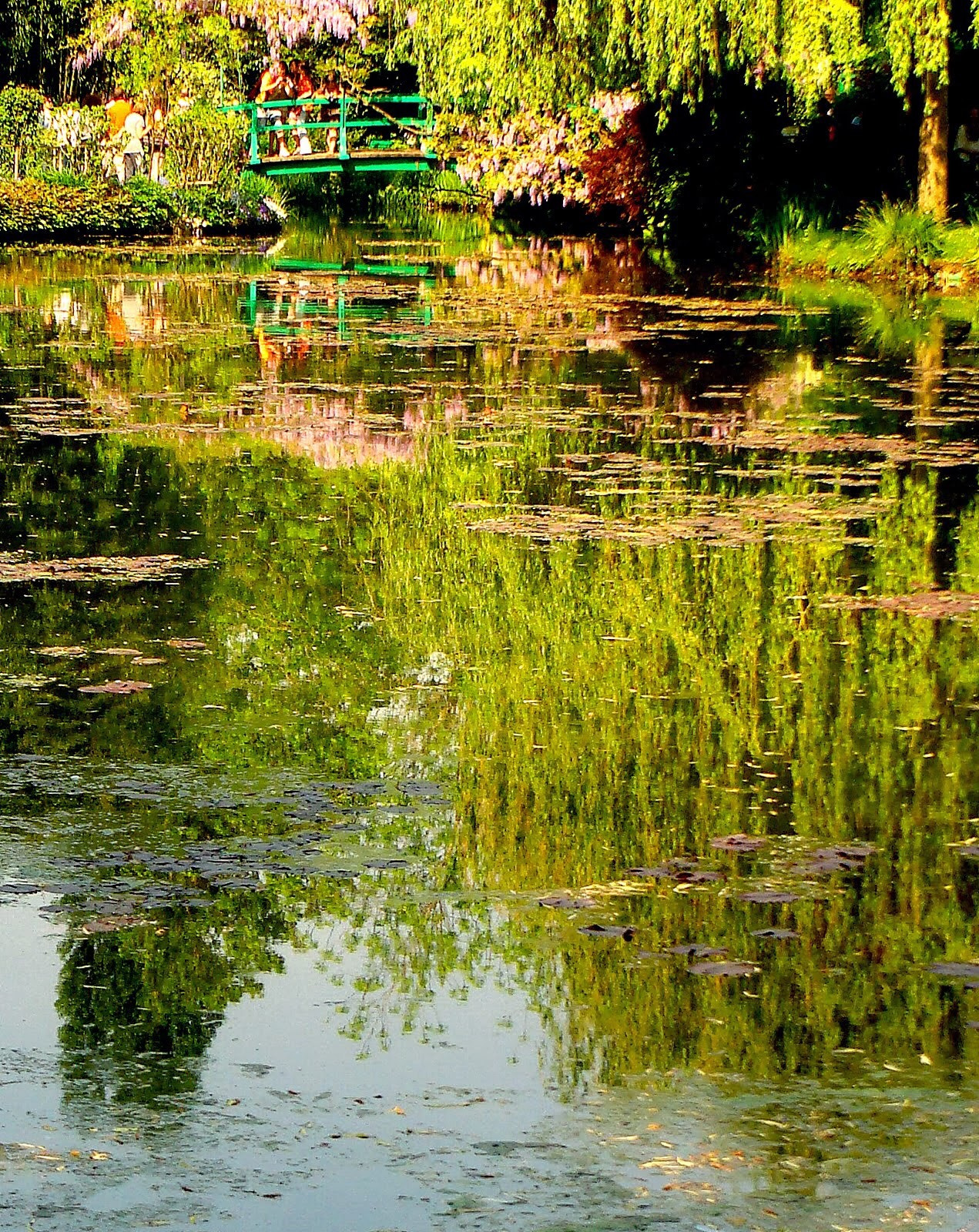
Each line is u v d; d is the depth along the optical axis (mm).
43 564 13516
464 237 49719
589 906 7656
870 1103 5840
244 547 14156
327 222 54875
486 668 11234
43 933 7301
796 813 8852
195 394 21750
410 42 49438
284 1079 6031
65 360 24688
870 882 7961
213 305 31969
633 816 8797
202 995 6715
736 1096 5906
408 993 6738
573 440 18719
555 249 45562
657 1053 6250
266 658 11344
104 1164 5418
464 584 13094
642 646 11680
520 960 7078
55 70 58000
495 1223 5074
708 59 37719
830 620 12242
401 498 15898
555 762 9547
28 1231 5027
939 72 35906
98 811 8742
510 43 44000
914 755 9711
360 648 11602
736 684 10922
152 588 12938
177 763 9445
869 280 36219
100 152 50781
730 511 15430
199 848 8281
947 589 12992
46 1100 5863
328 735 9938
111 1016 6547
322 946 7207
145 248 44438
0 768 9320
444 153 48625
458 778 9305
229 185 50250
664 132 44156
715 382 22984
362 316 30500
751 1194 5234
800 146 42719
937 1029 6461
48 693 10578
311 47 53156
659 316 30547
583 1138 5594
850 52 34969
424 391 22156
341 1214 5129
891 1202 5191
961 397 21734
